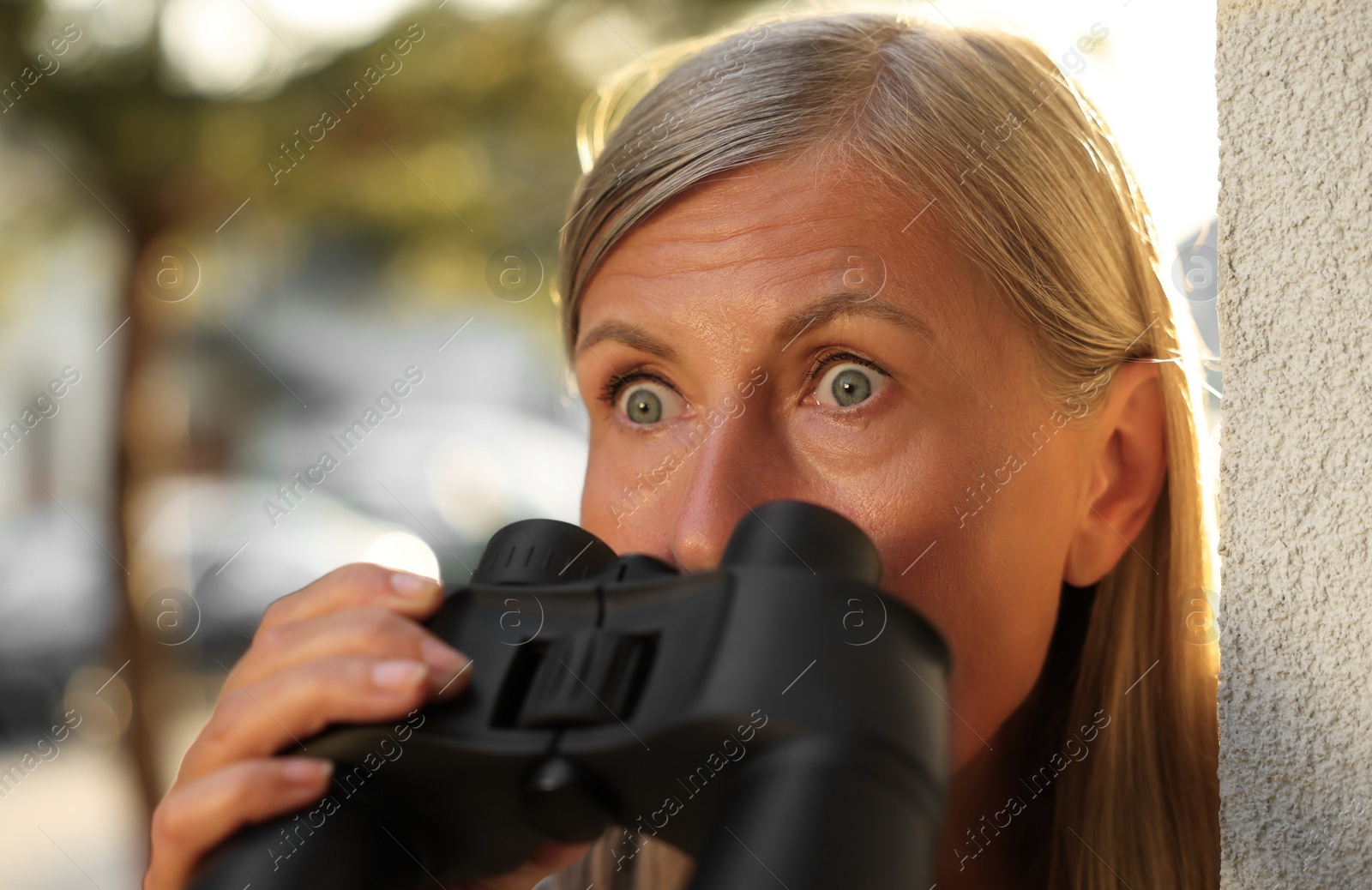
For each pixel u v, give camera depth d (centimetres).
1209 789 110
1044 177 103
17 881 375
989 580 94
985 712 95
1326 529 70
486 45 271
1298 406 71
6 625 513
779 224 93
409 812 81
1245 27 74
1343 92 69
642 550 101
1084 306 104
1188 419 113
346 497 617
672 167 97
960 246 95
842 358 94
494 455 704
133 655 330
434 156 286
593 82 275
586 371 109
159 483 336
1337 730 69
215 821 80
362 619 83
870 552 79
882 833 61
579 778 73
